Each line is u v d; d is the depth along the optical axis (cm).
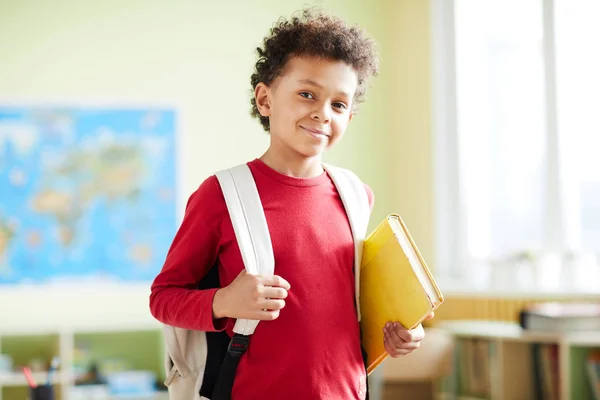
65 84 514
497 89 506
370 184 540
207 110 528
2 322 493
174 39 527
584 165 464
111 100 510
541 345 409
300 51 130
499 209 505
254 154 532
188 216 134
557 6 472
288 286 122
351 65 131
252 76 142
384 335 135
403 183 538
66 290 500
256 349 127
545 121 478
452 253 520
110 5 521
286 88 131
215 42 531
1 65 507
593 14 458
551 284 465
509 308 445
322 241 133
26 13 512
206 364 133
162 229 511
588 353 381
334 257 133
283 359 126
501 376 410
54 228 500
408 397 480
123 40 521
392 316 134
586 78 462
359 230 138
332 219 136
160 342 504
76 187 504
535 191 487
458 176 518
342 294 133
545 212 480
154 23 525
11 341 495
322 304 129
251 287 120
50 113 504
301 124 130
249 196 132
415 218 532
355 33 134
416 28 530
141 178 511
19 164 500
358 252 137
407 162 536
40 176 501
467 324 439
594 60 458
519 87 495
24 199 499
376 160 541
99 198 506
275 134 136
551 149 474
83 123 507
